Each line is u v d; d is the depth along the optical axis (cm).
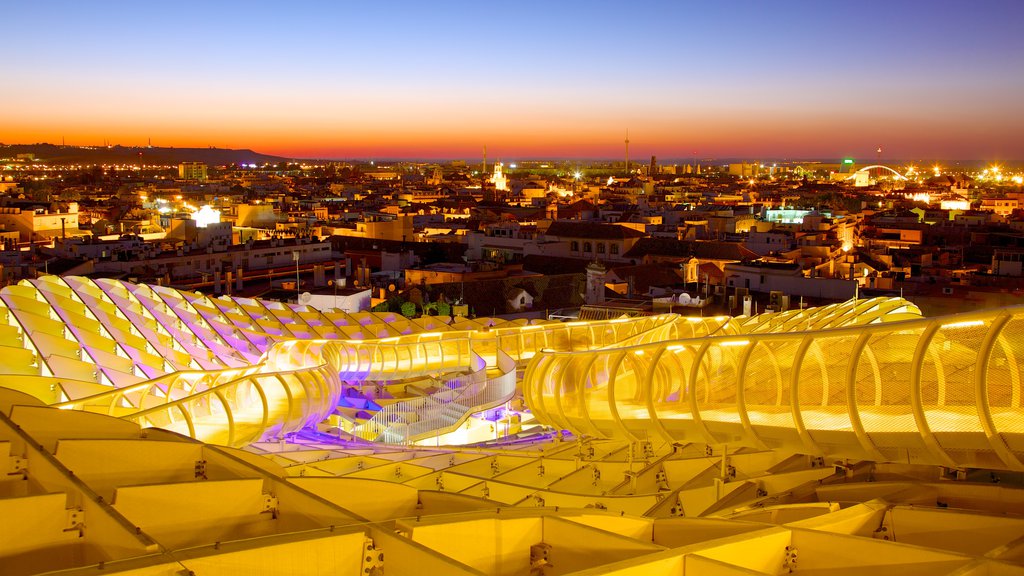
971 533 2442
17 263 16438
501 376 8125
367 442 6744
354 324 10075
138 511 2270
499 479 4756
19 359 6009
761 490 3703
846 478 3712
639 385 4656
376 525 2008
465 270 17000
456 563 1780
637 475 4297
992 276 14725
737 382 3806
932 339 3133
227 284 15712
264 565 1842
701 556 1858
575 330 9531
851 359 3303
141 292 8688
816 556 2091
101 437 3066
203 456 2780
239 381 5753
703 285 14550
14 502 2056
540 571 2088
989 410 2875
